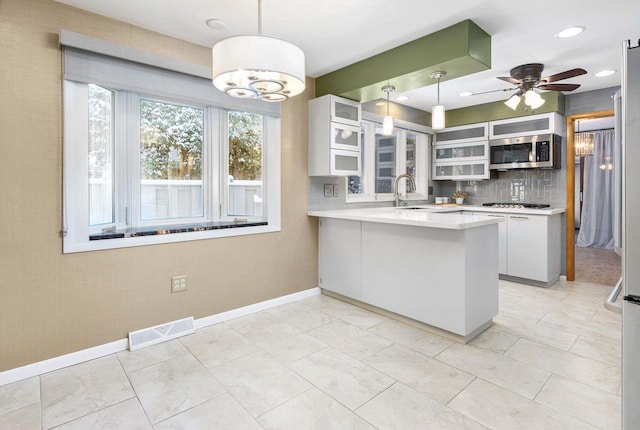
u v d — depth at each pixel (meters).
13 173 2.07
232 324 2.96
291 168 3.49
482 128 4.84
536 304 3.46
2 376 2.06
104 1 2.18
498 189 5.11
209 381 2.09
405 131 5.05
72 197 2.28
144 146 2.78
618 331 2.79
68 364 2.27
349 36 2.66
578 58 3.16
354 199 4.23
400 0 2.18
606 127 6.79
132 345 2.50
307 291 3.69
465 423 1.71
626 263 1.38
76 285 2.31
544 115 4.27
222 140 3.16
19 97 2.07
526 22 2.49
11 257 2.08
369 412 1.80
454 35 2.49
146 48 2.54
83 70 2.25
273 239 3.37
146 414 1.79
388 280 3.05
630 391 1.40
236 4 2.21
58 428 1.68
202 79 2.81
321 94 3.56
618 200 1.54
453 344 2.57
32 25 2.10
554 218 4.19
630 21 2.48
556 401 1.88
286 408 1.84
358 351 2.47
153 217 2.86
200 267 2.88
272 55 1.61
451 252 2.59
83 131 2.32
